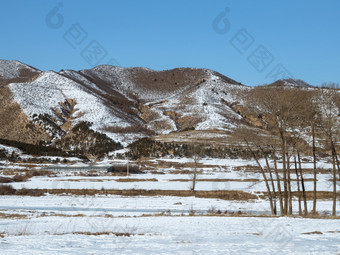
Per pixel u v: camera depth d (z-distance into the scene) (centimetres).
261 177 7419
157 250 1620
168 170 10200
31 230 2425
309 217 3253
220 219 3033
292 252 1573
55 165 10506
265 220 2953
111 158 14038
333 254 1540
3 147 12550
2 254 1497
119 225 2653
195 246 1725
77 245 1750
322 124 3356
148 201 4994
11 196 5419
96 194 5772
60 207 4278
